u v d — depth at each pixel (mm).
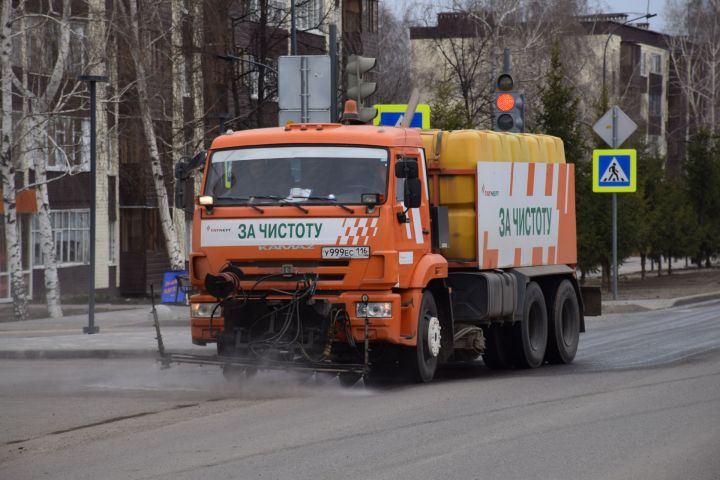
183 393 39500
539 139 51188
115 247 123750
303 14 124375
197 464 26516
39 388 41500
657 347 55094
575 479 24484
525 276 47719
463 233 44500
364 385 40719
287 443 28969
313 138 40219
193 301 40500
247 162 40406
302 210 39188
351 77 58188
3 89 83125
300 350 39156
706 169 142500
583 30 166250
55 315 85000
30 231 110812
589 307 54031
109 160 110312
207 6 99250
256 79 108750
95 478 25328
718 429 30422
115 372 46812
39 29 88938
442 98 91125
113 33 92438
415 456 26984
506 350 48312
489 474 24984
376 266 39031
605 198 98938
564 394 37625
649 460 26422
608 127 82188
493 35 145125
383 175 39562
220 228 39969
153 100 98250
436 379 44438
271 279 39406
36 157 87562
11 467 26891
